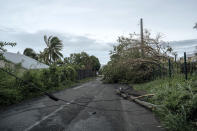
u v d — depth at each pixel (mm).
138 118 5789
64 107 7574
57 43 46844
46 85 14570
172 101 6316
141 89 13336
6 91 8352
